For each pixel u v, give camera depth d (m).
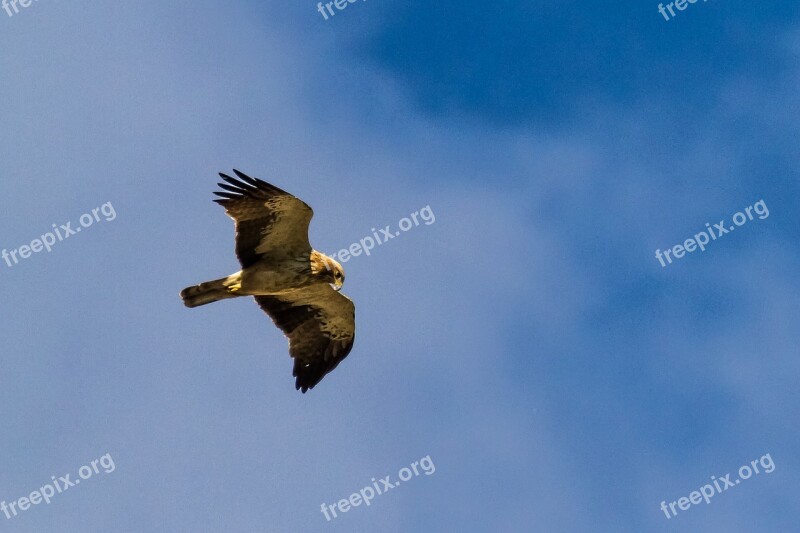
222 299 53.22
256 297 56.59
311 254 53.66
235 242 52.94
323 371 56.97
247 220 52.78
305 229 52.75
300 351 57.00
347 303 55.94
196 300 52.97
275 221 52.59
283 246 53.16
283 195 51.75
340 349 57.28
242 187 52.03
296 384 56.56
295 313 56.59
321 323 56.91
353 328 56.97
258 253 53.19
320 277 53.84
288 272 53.19
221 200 52.47
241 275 52.81
